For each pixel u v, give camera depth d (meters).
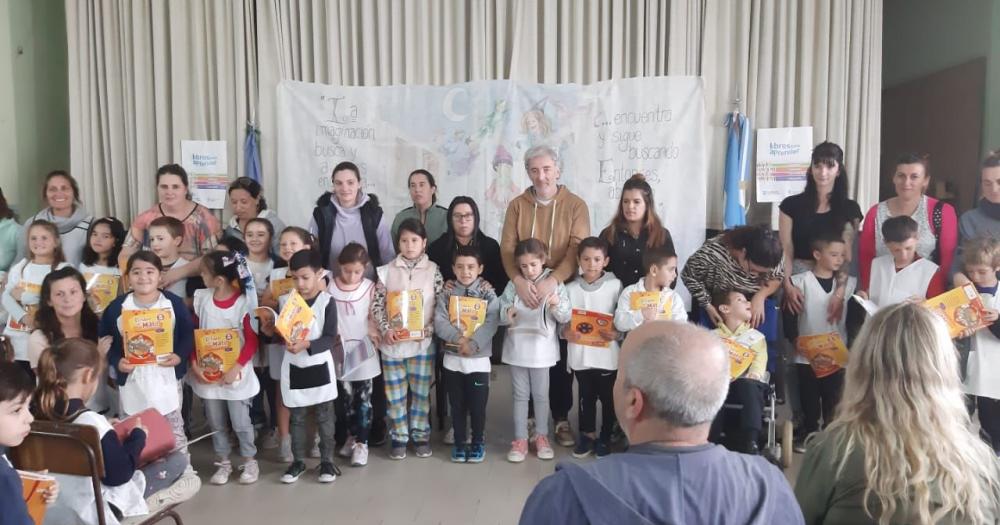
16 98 4.81
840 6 4.55
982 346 3.13
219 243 3.69
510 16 4.81
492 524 2.82
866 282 3.40
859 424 1.38
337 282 3.42
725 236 3.40
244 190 3.79
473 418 3.43
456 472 3.35
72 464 1.96
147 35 4.95
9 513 1.56
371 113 4.86
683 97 4.59
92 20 4.94
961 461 1.29
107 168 5.04
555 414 3.76
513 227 3.56
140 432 2.18
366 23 4.84
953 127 5.14
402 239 3.43
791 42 4.61
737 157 4.64
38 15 5.03
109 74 4.96
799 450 3.45
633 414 1.20
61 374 2.16
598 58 4.80
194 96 4.97
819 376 3.24
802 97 4.64
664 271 3.21
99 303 3.49
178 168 3.73
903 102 5.81
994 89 4.71
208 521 2.86
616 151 4.71
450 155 4.84
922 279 3.20
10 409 1.69
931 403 1.33
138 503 2.14
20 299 3.40
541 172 3.42
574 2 4.73
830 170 3.40
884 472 1.30
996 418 3.18
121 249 3.70
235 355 3.16
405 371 3.50
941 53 5.30
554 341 3.47
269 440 3.75
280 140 4.84
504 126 4.77
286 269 3.43
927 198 3.36
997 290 3.08
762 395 3.07
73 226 3.86
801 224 3.54
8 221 3.89
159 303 3.03
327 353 3.23
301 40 4.88
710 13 4.64
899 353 1.36
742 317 3.13
